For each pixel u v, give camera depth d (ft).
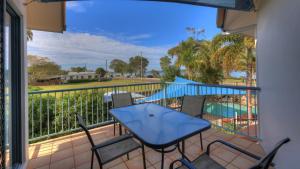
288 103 5.94
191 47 47.16
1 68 5.19
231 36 30.81
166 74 54.03
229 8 8.46
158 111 8.18
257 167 3.25
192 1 7.81
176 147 7.89
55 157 8.20
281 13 6.39
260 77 9.01
